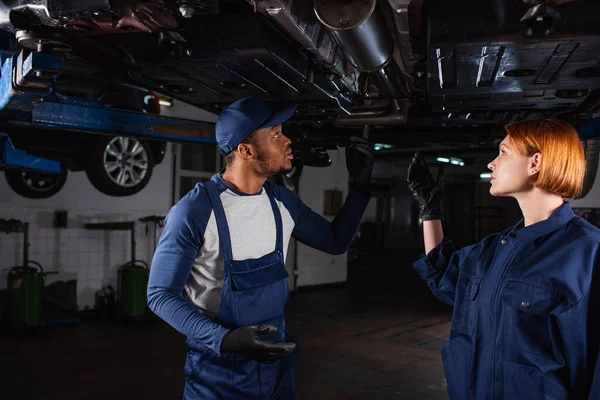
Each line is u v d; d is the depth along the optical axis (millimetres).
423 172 1684
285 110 1526
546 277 1160
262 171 1544
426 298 8359
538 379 1135
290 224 1655
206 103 2010
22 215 6016
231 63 1485
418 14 1259
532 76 1469
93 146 5668
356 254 16188
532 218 1281
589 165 2246
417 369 4445
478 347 1262
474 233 16641
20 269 5898
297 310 7160
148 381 4023
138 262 6914
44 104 2025
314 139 2391
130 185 6043
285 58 1480
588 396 1113
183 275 1373
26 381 3977
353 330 5949
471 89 1629
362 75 1779
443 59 1335
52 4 1173
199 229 1413
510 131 1299
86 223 6480
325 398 3721
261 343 1177
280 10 1170
